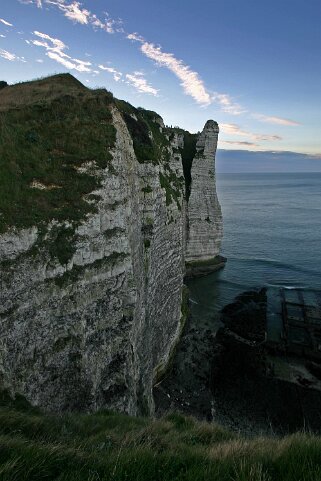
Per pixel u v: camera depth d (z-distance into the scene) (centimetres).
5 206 1767
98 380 2139
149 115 6272
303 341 4375
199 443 1079
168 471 707
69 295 1970
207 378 3791
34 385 1712
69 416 1369
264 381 3712
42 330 1808
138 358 2733
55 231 1959
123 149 2739
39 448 704
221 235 7744
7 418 967
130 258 2486
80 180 2209
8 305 1644
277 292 6094
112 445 920
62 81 3475
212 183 7638
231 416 3234
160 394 3506
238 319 5044
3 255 1675
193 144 7906
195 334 4741
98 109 2638
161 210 3962
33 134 2206
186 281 6769
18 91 3275
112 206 2383
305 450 760
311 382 3694
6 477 595
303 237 9894
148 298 3288
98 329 2189
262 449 821
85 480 643
